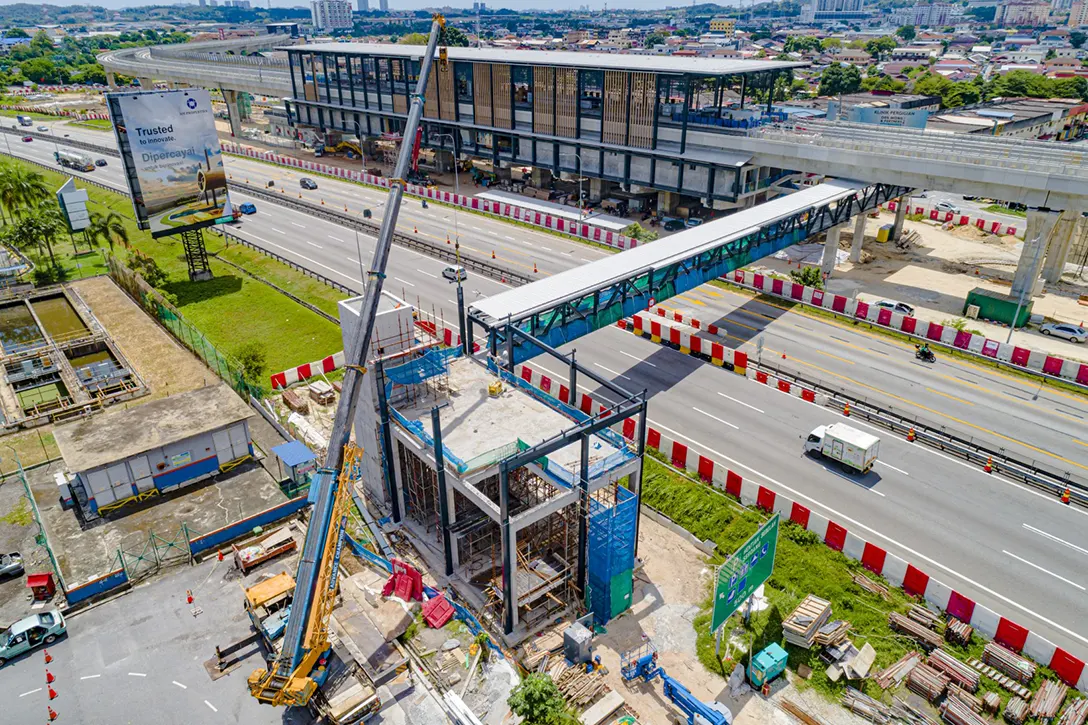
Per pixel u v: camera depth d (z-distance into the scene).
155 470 44.38
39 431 52.12
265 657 33.56
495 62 102.62
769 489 44.75
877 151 75.38
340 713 29.31
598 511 34.56
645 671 31.95
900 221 87.62
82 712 30.80
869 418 52.25
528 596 34.84
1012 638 32.91
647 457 47.69
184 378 59.38
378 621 34.75
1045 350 62.28
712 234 58.91
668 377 58.53
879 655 33.28
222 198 78.38
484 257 86.00
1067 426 51.16
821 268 79.88
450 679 32.28
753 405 54.34
